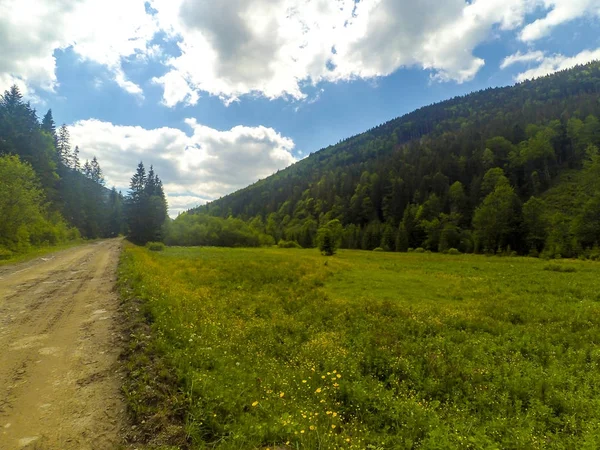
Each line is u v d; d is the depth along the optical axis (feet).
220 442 15.29
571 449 17.20
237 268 97.71
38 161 179.32
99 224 302.04
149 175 274.57
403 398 23.75
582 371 27.55
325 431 17.49
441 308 51.62
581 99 467.52
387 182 434.30
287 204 550.36
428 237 317.22
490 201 262.26
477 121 606.96
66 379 20.90
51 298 42.98
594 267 110.52
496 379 26.48
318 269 104.53
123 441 15.11
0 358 24.04
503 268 115.85
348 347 34.55
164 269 81.46
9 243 104.63
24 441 14.94
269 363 29.09
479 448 16.78
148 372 20.95
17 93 181.98
